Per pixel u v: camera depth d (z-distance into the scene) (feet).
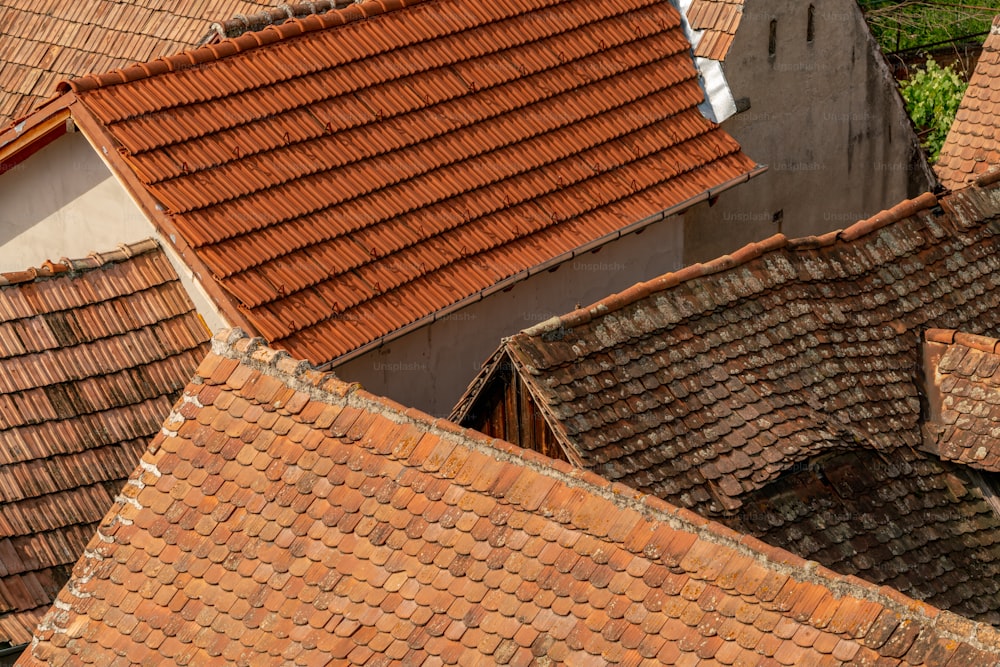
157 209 180.45
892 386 166.91
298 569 128.26
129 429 171.42
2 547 157.38
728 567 113.29
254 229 183.93
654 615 113.29
